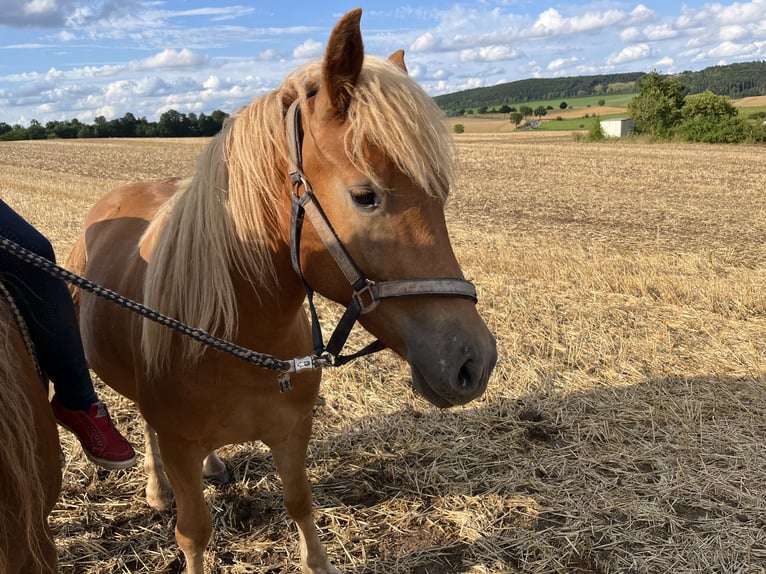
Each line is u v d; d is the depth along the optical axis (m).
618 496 3.52
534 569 3.01
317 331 1.94
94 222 3.39
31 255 1.61
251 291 2.03
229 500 3.51
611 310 6.54
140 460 3.89
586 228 11.96
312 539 2.85
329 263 1.81
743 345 5.49
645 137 42.84
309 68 1.95
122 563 3.02
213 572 2.99
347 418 4.36
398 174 1.68
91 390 2.30
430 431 4.18
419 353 1.75
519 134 65.00
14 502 1.53
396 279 1.74
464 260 8.76
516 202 16.16
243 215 1.94
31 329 1.96
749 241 10.33
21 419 1.51
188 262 2.04
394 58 2.28
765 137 37.78
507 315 6.35
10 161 32.69
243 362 2.08
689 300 6.82
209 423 2.22
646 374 4.99
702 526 3.27
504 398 4.63
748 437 4.05
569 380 4.91
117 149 43.69
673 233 11.24
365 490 3.59
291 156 1.81
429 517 3.36
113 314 2.59
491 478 3.69
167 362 2.15
